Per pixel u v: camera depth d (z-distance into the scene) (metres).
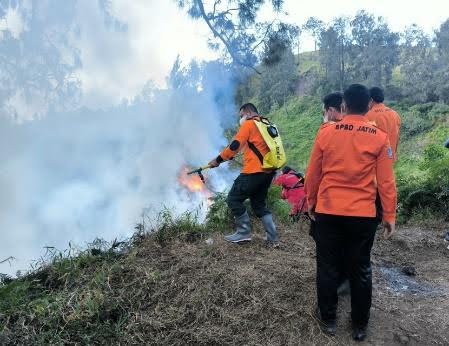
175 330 3.16
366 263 3.12
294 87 36.00
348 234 3.10
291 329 3.25
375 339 3.22
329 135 3.09
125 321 3.23
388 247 5.18
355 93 3.10
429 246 5.24
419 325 3.40
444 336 3.28
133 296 3.47
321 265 3.21
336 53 37.47
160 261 4.01
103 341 3.03
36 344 2.96
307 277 3.85
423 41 36.31
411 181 7.46
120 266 3.84
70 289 3.62
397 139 4.97
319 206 3.13
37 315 3.23
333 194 3.06
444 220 6.34
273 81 30.86
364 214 2.99
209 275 3.76
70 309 3.30
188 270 3.85
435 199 6.73
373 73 36.03
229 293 3.55
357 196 3.02
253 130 4.39
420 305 3.71
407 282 4.20
